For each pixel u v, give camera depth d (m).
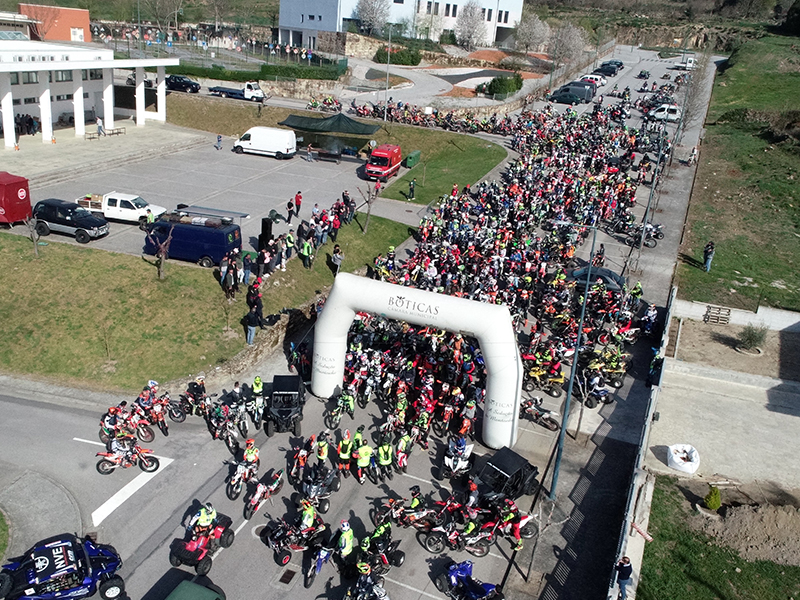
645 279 43.78
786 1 148.38
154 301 33.50
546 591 20.61
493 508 22.88
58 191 45.22
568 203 51.12
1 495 22.88
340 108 71.94
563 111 78.88
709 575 21.86
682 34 133.12
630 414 30.69
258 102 71.50
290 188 52.91
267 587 20.08
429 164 63.28
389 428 26.89
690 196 58.53
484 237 43.66
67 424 26.86
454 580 19.94
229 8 119.31
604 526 23.52
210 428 27.20
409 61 96.69
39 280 33.66
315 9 98.12
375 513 22.86
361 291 27.17
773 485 26.81
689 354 36.97
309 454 25.42
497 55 103.94
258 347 32.69
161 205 45.16
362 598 19.02
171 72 76.25
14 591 18.39
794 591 21.53
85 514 22.36
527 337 36.22
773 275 46.19
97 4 105.06
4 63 47.59
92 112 66.38
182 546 20.73
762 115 77.88
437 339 32.84
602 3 156.25
